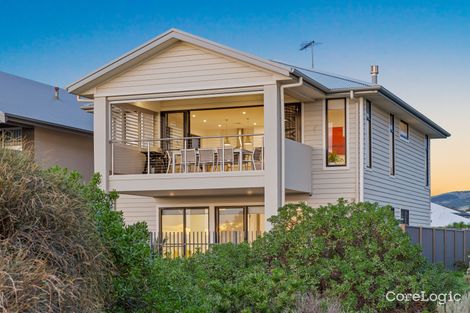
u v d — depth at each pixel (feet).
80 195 20.68
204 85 60.90
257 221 69.67
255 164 62.85
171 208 72.79
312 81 60.54
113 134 67.31
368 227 36.47
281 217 39.45
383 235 35.83
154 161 69.46
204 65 61.05
